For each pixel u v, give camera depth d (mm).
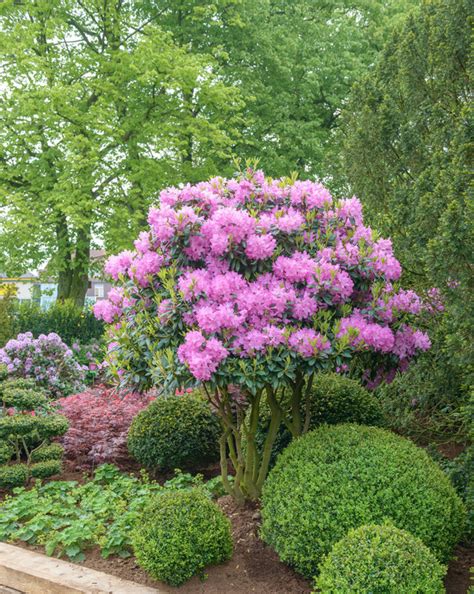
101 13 15094
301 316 4008
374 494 3600
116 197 15023
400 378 5879
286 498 3729
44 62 13539
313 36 17406
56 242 15062
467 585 3658
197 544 3697
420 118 5547
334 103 16828
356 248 4340
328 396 5469
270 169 16078
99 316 4699
